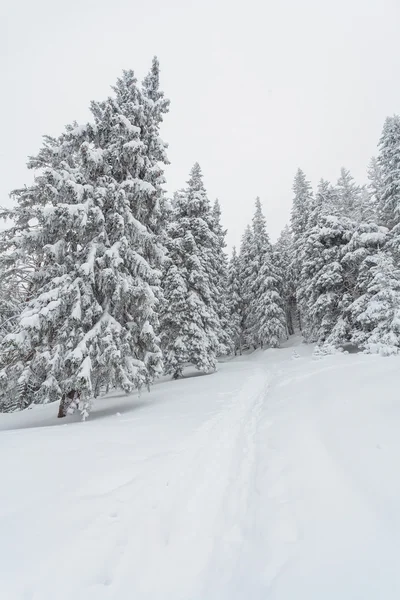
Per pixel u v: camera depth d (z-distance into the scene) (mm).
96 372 11016
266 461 5203
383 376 8836
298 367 17672
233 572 2902
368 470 3881
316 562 2639
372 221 22734
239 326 41125
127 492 4289
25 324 10164
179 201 25484
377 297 16875
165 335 22359
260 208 40500
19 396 16922
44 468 5109
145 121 13750
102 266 11648
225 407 9930
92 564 2922
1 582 2564
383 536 2727
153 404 12273
